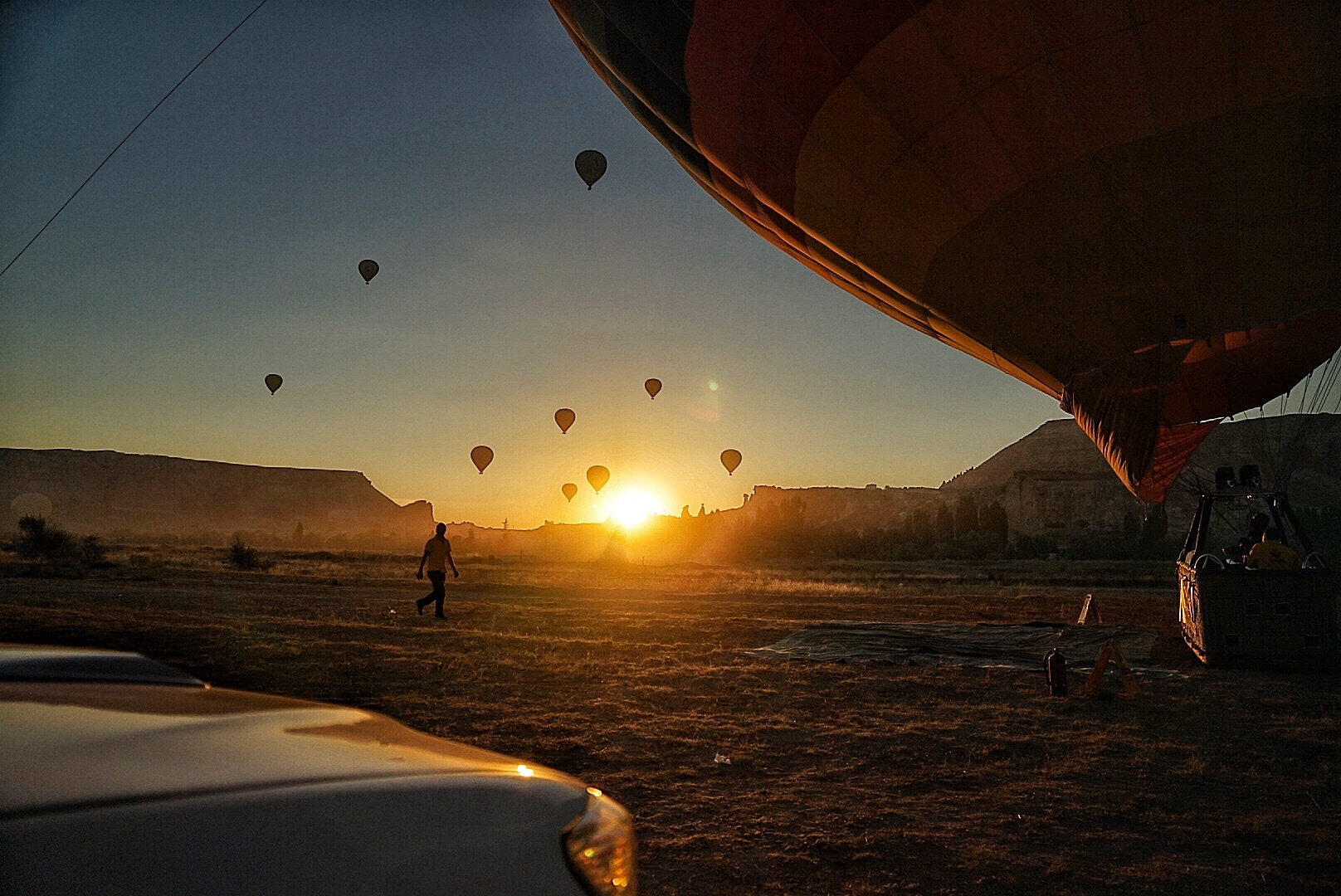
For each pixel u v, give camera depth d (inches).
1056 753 265.9
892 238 501.0
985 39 415.5
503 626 578.6
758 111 493.7
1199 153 409.4
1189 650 506.3
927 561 5034.5
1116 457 463.2
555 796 52.7
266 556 2541.8
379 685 349.1
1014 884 166.9
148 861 36.2
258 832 40.0
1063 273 459.5
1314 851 187.0
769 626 601.0
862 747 270.2
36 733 45.3
